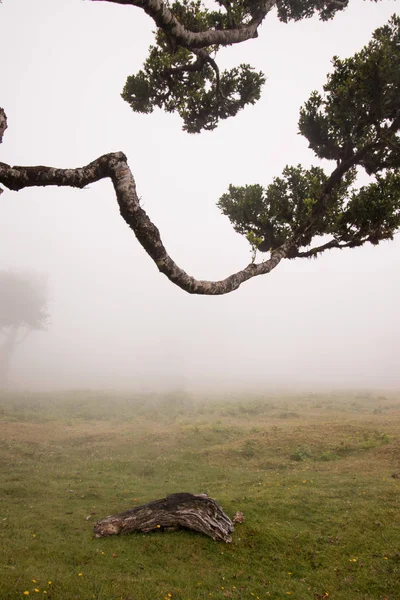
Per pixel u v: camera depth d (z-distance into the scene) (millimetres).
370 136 6984
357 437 17391
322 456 15680
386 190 6570
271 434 19312
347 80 6676
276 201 7652
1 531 8484
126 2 3885
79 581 6488
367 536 8453
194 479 14133
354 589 6988
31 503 10828
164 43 7355
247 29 5551
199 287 4008
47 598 5836
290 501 10305
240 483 12789
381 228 6609
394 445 15531
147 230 3316
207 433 20469
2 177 2832
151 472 15273
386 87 6375
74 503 10977
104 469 15531
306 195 6855
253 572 7516
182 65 7438
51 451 18234
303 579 7348
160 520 8898
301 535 8656
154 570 7297
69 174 3020
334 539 8477
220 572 7441
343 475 12977
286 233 6848
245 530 8852
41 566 6906
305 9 10406
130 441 20000
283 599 6742
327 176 7184
